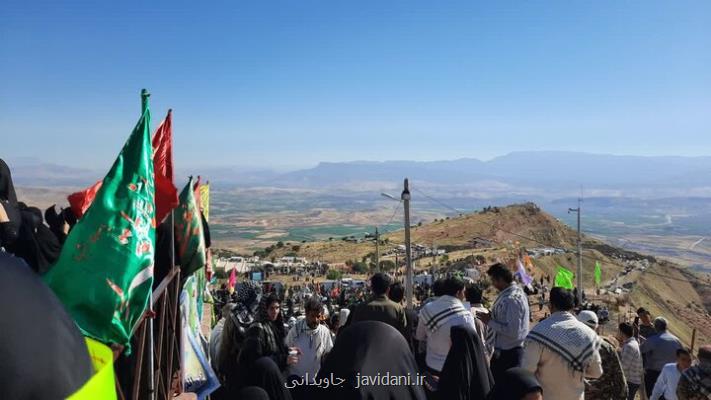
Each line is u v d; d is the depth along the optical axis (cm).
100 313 340
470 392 544
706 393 636
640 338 1132
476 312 830
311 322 706
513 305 680
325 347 708
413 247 10931
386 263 8888
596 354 544
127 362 477
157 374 474
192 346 637
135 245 361
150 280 365
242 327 711
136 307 356
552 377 543
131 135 383
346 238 14938
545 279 7738
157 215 467
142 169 379
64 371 168
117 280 348
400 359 394
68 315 186
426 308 655
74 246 353
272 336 680
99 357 329
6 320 159
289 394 534
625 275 9481
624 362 941
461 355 551
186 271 584
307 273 8225
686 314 7956
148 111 388
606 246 12456
